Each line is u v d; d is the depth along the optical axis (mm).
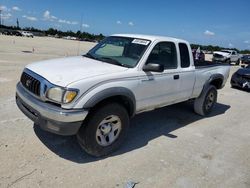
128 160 3719
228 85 11875
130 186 3098
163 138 4645
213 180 3432
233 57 29125
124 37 4738
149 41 4316
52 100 3250
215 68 6195
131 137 4547
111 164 3562
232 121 6102
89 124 3469
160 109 6465
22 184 2914
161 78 4398
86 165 3465
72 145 3959
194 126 5465
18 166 3246
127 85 3760
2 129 4215
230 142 4773
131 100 3885
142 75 4016
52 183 3000
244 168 3836
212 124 5727
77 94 3207
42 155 3574
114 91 3549
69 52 25078
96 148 3617
